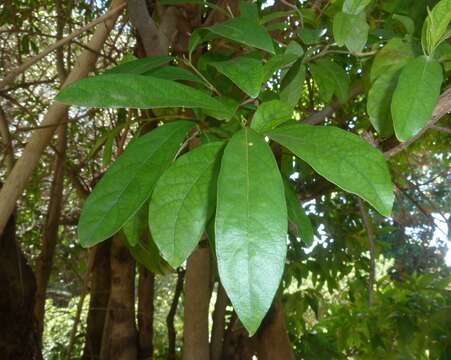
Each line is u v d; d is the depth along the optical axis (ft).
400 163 3.90
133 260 3.38
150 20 1.82
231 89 1.85
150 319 3.69
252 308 0.76
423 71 1.05
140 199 0.97
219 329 3.29
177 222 0.94
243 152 0.86
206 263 2.67
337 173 0.88
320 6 2.26
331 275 4.21
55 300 6.46
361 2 1.39
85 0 4.49
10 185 1.96
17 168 1.98
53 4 4.17
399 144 1.66
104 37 2.18
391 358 3.57
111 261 3.38
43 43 4.41
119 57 3.85
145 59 1.40
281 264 0.78
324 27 1.87
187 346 2.68
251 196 0.81
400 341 3.44
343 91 1.72
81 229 0.96
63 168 3.71
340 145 0.91
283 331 3.09
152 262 1.91
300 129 0.95
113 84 0.98
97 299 3.97
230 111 1.02
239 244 0.78
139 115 2.73
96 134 4.11
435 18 1.08
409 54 1.37
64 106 2.06
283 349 3.04
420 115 1.01
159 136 1.05
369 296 1.69
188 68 1.86
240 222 0.80
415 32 1.75
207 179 0.97
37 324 3.20
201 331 2.68
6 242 3.02
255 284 0.77
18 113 4.00
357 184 0.87
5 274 2.99
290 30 2.23
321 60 1.70
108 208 0.97
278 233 0.79
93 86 0.97
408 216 3.52
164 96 0.99
